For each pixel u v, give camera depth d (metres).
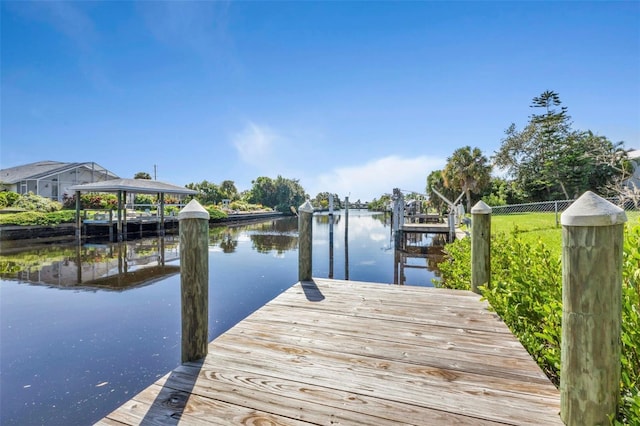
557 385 1.82
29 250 11.08
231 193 39.88
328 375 1.57
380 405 1.33
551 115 22.25
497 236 5.35
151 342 3.40
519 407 1.30
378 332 2.10
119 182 15.09
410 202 24.88
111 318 4.17
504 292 2.47
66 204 19.20
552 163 21.84
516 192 24.22
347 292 3.07
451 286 4.66
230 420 1.23
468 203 23.39
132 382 2.62
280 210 39.62
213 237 14.75
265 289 5.55
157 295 5.35
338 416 1.26
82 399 2.38
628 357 1.42
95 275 7.06
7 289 5.80
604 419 1.07
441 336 2.03
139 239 14.99
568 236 1.13
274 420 1.23
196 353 1.72
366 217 32.41
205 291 1.76
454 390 1.43
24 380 2.64
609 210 1.06
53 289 5.77
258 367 1.64
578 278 1.10
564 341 1.16
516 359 1.72
